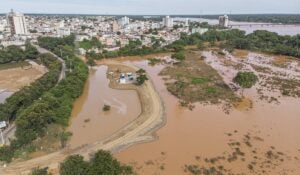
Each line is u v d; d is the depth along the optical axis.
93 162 71.75
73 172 67.94
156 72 199.88
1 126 98.38
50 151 88.06
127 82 170.00
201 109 125.44
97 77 190.12
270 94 145.12
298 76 182.88
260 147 90.81
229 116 117.12
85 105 133.25
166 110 124.62
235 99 137.00
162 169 79.19
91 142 94.88
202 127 106.69
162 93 150.00
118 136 98.50
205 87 155.50
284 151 88.06
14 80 181.00
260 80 171.12
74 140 96.44
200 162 82.62
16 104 116.44
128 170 74.19
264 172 77.00
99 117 118.25
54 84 158.12
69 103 123.38
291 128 104.81
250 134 100.19
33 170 74.94
